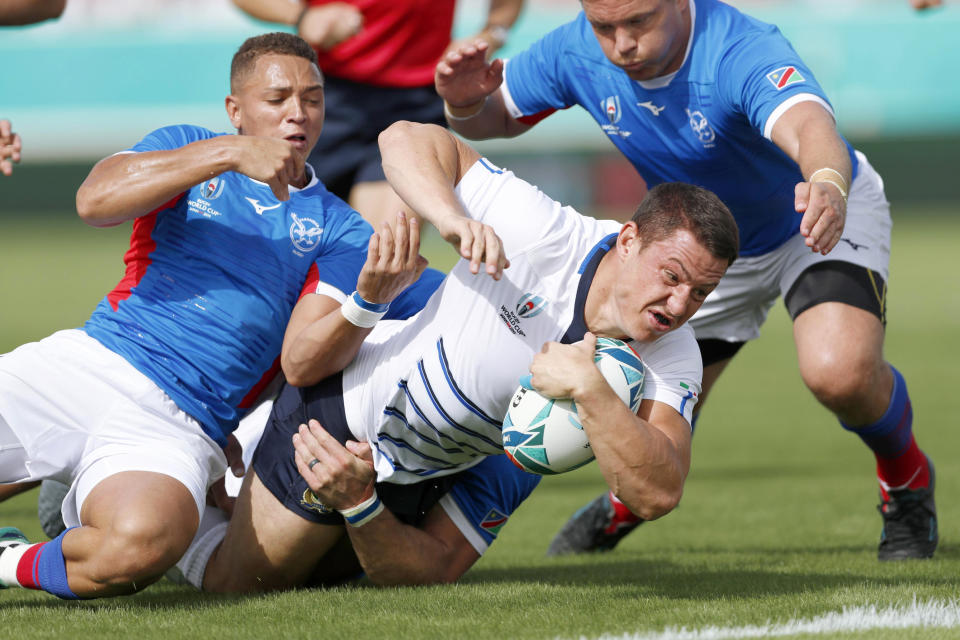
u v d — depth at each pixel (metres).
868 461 29.08
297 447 13.84
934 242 103.25
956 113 90.75
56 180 136.25
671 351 13.27
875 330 16.30
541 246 12.98
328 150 23.78
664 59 15.47
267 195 14.60
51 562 12.99
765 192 16.84
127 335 14.09
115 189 13.31
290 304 14.54
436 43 23.95
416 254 12.80
